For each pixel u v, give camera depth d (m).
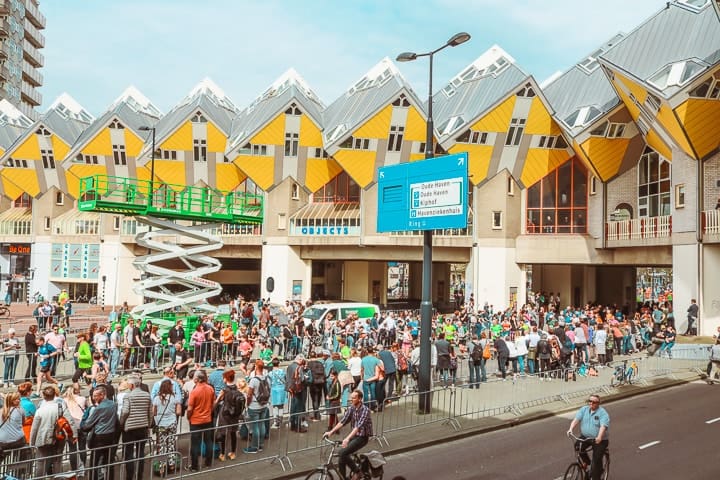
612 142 36.19
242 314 28.25
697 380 22.20
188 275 26.27
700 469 11.62
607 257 38.97
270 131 44.56
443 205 15.49
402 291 75.31
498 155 40.56
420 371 16.05
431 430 14.34
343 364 15.23
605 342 23.62
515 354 20.78
